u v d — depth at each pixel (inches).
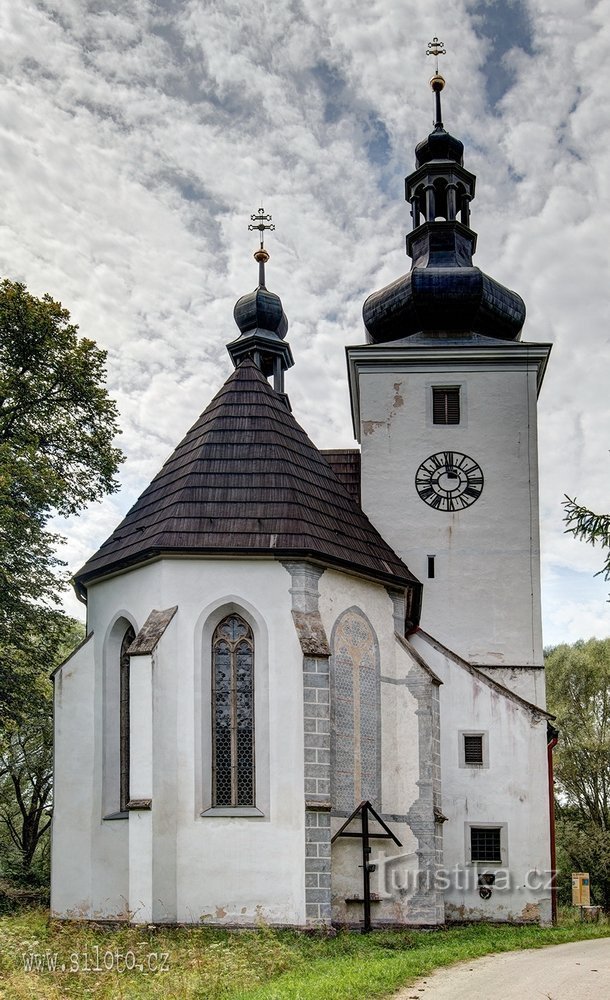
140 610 1019.9
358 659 1047.6
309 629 971.3
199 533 1002.1
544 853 1184.8
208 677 976.3
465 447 1393.9
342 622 1038.4
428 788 1042.7
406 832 1033.5
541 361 1412.4
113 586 1067.3
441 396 1414.9
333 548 1038.4
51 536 1258.6
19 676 1245.1
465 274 1413.6
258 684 973.2
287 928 905.5
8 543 1178.6
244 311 1644.9
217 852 930.1
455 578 1355.8
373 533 1174.3
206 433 1100.5
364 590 1077.1
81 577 1093.1
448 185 1488.7
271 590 992.9
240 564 998.4
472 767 1207.6
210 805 950.4
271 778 948.6
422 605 1348.4
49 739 1594.5
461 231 1481.3
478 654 1332.4
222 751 970.7
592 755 2358.5
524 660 1328.7
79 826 1032.2
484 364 1413.6
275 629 983.6
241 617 1000.2
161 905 906.1
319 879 904.9
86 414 1294.3
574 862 2266.2
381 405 1411.2
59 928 925.8
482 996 604.7
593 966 749.9
